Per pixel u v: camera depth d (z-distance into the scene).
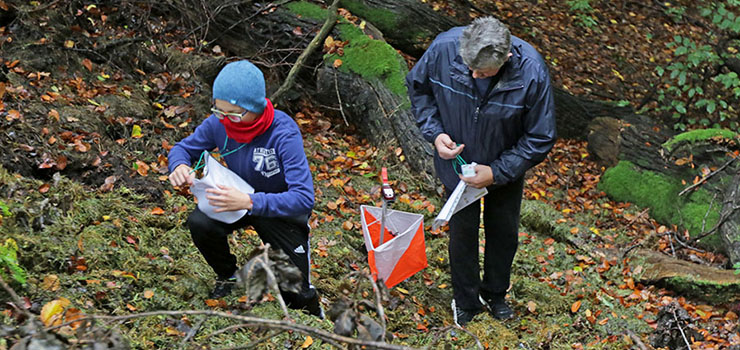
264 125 2.98
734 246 5.22
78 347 1.81
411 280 4.42
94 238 3.62
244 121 2.92
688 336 4.03
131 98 5.29
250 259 1.83
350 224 4.75
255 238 4.21
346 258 4.42
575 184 6.67
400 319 3.94
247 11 6.65
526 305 4.34
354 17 6.88
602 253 5.14
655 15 11.63
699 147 6.31
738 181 5.57
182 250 3.88
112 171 4.39
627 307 4.49
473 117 3.49
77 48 5.53
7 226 3.43
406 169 5.66
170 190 4.45
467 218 3.83
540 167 6.79
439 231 5.00
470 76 3.43
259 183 3.12
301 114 6.32
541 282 4.69
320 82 6.31
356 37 6.43
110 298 3.24
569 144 7.49
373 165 5.79
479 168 3.49
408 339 3.79
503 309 4.14
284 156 3.02
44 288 3.13
